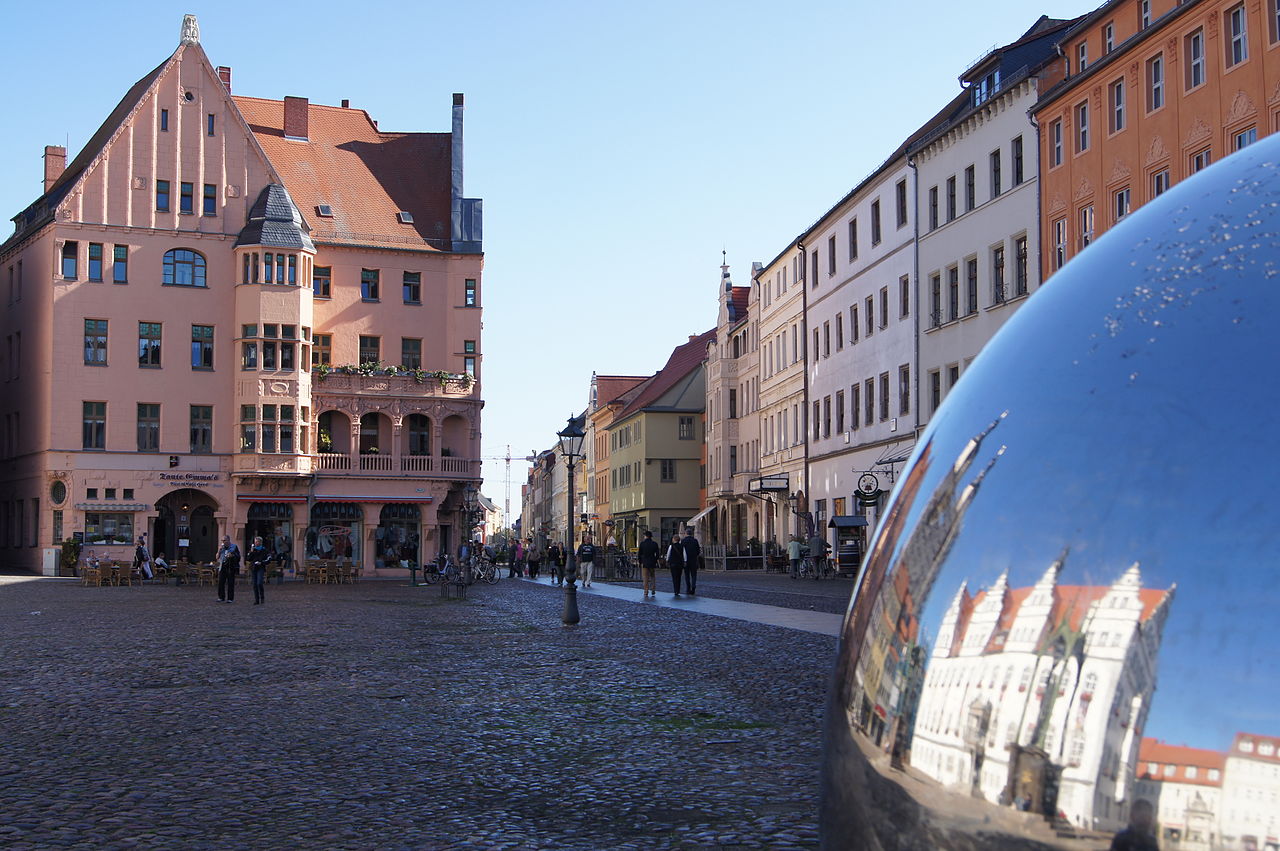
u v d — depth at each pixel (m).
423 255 67.94
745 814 7.23
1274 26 27.39
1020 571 1.59
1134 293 1.70
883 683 1.76
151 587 48.34
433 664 16.25
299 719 11.14
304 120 70.88
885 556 1.88
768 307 70.94
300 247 63.09
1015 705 1.54
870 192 52.72
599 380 126.00
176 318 62.53
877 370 51.59
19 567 64.31
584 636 20.97
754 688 13.21
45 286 61.97
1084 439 1.61
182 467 62.19
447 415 67.00
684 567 35.72
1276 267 1.58
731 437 79.44
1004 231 40.50
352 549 65.31
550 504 165.38
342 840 6.62
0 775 8.55
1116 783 1.43
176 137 62.84
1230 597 1.39
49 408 60.38
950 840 1.59
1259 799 1.32
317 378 64.56
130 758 9.20
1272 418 1.45
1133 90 33.00
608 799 7.66
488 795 7.80
